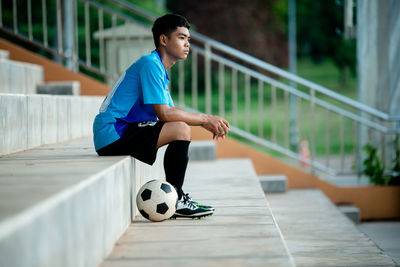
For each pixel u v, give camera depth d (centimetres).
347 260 1314
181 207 1049
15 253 460
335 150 6222
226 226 970
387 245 1738
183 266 713
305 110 8800
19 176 784
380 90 2412
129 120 1080
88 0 2394
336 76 10044
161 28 1083
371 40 2420
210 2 8175
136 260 751
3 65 1789
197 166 2053
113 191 856
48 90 2153
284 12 8844
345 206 2225
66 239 600
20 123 1266
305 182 2314
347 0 2569
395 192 2261
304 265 1269
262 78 2353
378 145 2373
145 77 1041
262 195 1333
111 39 2380
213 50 8169
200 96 8656
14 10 2430
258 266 710
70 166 898
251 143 6856
